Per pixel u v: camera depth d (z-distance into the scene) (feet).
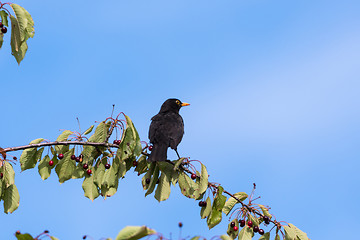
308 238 38.19
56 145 38.22
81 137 38.47
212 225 37.81
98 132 37.58
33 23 36.86
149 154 39.32
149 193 38.27
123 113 37.19
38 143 37.24
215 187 38.32
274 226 38.68
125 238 20.20
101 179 37.55
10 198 35.50
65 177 37.81
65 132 38.19
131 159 39.32
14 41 35.78
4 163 35.47
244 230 38.37
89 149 37.76
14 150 36.14
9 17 35.50
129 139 36.68
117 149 36.81
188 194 37.47
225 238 23.36
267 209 39.09
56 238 22.90
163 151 38.93
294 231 37.96
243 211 38.99
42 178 37.78
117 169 37.35
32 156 37.63
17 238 22.88
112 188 37.45
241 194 39.78
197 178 37.73
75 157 37.96
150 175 38.70
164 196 37.99
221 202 37.93
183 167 38.14
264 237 38.40
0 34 35.91
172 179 38.17
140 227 20.18
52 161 38.04
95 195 37.63
